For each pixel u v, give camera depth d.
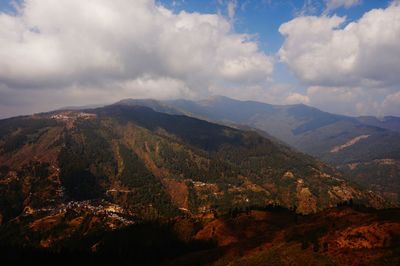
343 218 144.75
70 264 173.62
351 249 111.19
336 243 117.56
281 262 118.31
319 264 108.44
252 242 152.75
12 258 180.12
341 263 104.88
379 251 103.94
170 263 157.38
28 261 174.38
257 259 126.75
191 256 157.88
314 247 118.81
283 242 137.38
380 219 128.12
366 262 100.25
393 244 106.25
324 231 133.75
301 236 137.00
